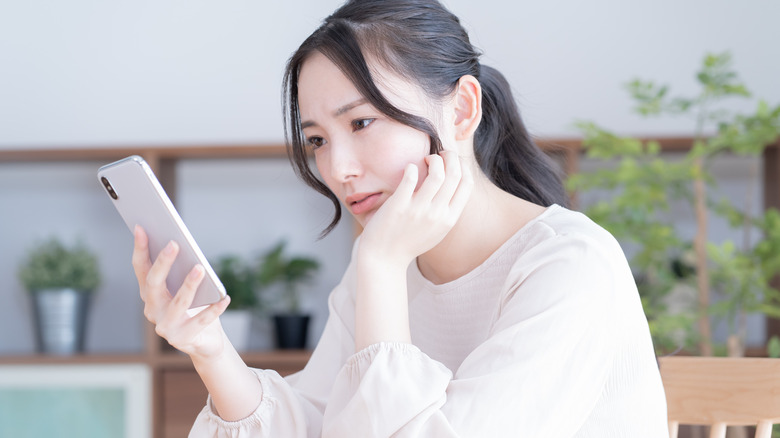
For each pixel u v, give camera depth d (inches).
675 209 122.3
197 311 41.7
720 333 121.0
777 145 114.4
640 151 99.3
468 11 127.6
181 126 129.8
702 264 102.5
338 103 39.8
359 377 37.7
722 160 122.8
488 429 35.7
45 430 112.7
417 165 40.5
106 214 131.0
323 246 128.2
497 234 44.3
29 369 112.9
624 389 40.0
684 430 104.4
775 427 72.1
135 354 114.3
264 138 129.3
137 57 130.3
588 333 37.7
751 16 125.7
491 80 48.3
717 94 100.0
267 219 129.3
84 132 130.2
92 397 112.9
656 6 126.3
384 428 36.0
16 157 119.0
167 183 122.6
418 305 47.9
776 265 97.4
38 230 131.0
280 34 129.4
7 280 131.0
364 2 41.1
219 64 129.8
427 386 36.5
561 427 36.9
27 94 130.2
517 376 36.4
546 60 126.8
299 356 113.1
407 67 40.4
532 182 48.8
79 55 130.5
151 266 38.5
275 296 126.3
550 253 39.6
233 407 42.2
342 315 52.6
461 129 42.8
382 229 39.6
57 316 117.8
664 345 96.8
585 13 126.8
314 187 44.9
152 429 111.9
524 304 38.4
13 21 130.7
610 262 39.3
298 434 42.8
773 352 84.7
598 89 126.3
